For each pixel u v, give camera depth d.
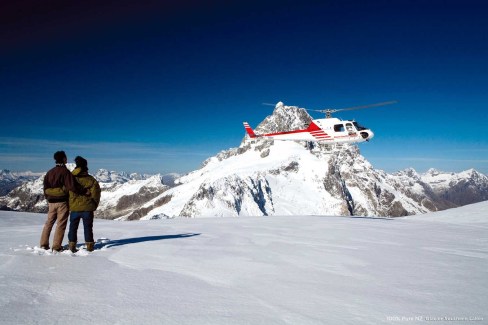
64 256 7.47
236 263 7.10
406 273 6.52
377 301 4.82
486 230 14.74
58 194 8.10
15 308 4.16
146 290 5.07
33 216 20.41
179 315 4.13
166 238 10.62
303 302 4.73
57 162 8.27
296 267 6.86
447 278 6.20
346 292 5.23
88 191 8.24
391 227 15.23
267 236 11.34
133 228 14.04
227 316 4.14
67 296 4.70
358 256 8.10
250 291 5.19
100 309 4.25
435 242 10.78
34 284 5.18
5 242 9.39
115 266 6.58
